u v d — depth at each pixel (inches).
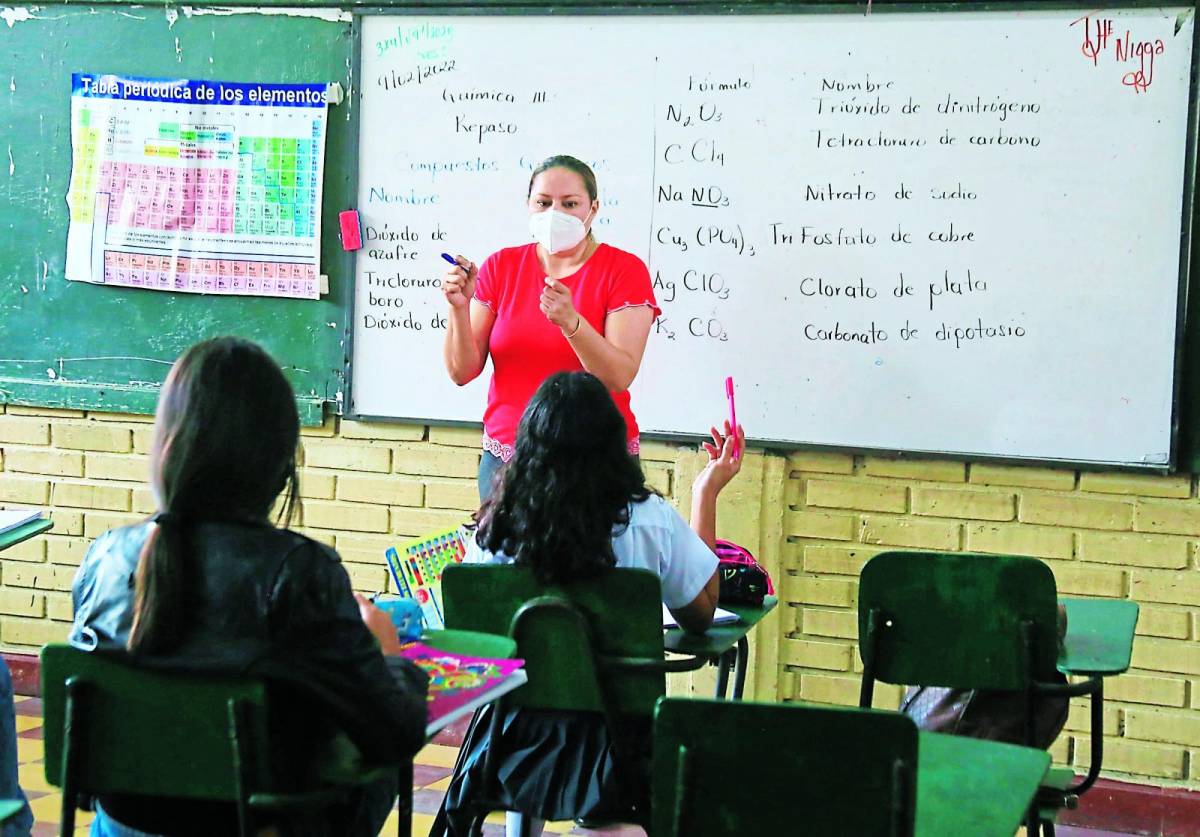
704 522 107.0
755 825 62.5
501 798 88.5
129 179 163.0
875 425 141.9
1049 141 135.3
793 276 143.2
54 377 167.3
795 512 145.7
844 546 144.5
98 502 167.9
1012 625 90.1
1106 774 139.0
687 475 147.2
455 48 151.3
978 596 90.7
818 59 140.9
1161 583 135.9
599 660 86.4
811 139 141.7
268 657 62.1
